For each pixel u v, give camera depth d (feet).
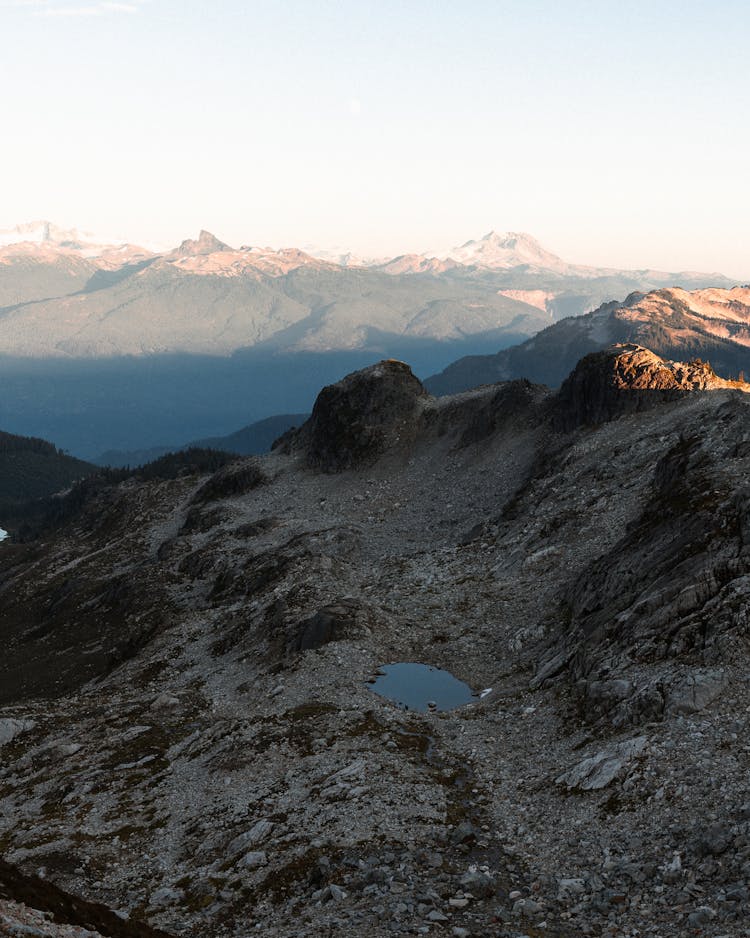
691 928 79.05
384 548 363.35
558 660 180.96
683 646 142.51
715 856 90.53
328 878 106.63
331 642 232.32
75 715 245.24
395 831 117.91
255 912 102.94
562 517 285.64
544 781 128.26
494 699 179.63
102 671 363.56
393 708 182.60
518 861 104.78
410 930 88.43
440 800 128.88
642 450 311.68
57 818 162.61
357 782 139.23
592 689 150.10
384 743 159.53
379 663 219.41
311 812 131.34
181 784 166.20
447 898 95.96
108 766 189.47
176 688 254.68
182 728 208.13
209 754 179.93
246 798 147.02
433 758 151.02
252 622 285.64
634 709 133.39
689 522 181.16
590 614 192.85
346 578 313.53
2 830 163.84
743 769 105.81
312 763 155.74
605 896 89.61
